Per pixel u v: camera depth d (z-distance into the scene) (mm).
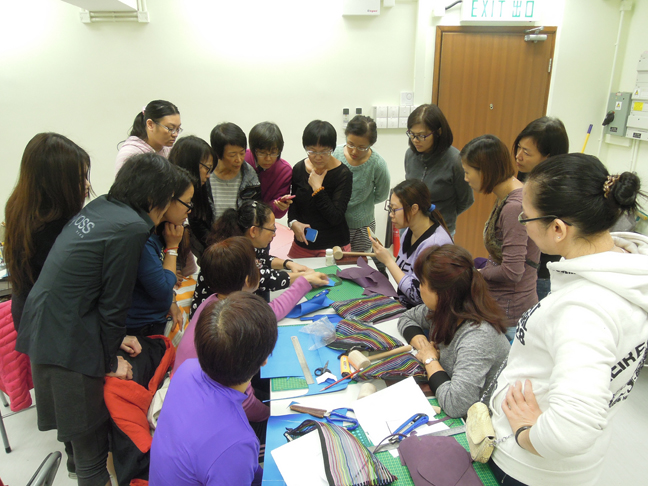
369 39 3518
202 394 1004
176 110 2398
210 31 3424
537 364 919
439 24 3498
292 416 1309
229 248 1478
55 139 1452
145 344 1687
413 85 3650
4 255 1561
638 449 2020
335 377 1472
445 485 1028
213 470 940
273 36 3471
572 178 821
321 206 2461
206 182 2332
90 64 3445
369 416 1277
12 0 3260
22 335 1445
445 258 1361
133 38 3404
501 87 3705
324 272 2277
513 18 3477
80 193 1525
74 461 1677
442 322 1387
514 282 1760
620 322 771
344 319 1774
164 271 1706
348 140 2525
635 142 3453
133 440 1479
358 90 3645
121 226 1373
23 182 1459
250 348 964
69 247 1371
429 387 1416
